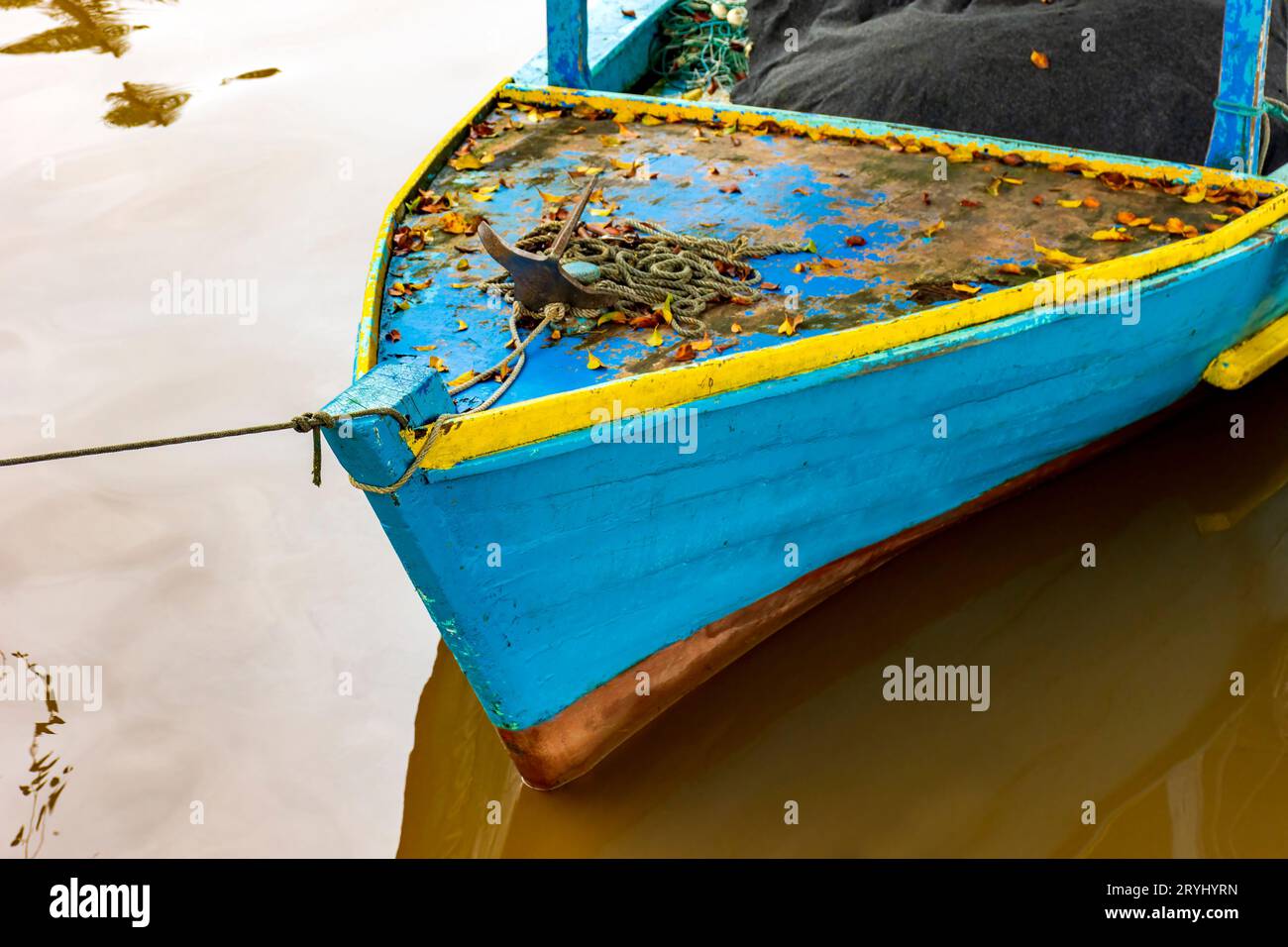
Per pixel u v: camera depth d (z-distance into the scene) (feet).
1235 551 14.47
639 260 11.97
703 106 15.58
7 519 14.93
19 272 19.74
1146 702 12.89
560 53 16.67
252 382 17.24
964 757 12.37
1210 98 15.37
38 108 25.09
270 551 14.58
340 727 12.51
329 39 28.27
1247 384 16.56
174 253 20.22
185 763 12.07
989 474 13.73
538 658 10.96
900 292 11.82
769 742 12.53
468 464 9.29
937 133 14.49
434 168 14.80
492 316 11.79
